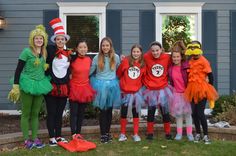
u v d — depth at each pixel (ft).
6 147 20.79
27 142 20.56
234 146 21.39
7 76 36.45
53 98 20.90
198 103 21.84
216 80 36.52
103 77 21.84
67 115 28.19
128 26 36.45
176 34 36.65
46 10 36.45
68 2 36.32
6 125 27.40
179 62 22.18
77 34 36.63
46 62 20.81
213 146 21.35
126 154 20.07
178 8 36.40
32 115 20.80
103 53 21.88
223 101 31.86
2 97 36.45
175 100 22.06
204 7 36.50
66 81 20.86
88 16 36.68
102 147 21.06
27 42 36.40
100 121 22.08
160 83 22.22
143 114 32.83
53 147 20.74
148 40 36.50
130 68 22.04
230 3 36.45
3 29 36.37
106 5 36.32
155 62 22.33
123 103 22.16
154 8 36.50
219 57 36.52
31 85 19.89
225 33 36.50
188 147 21.20
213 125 25.09
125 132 23.40
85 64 21.47
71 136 22.80
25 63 20.06
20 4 36.37
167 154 20.22
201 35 36.50
